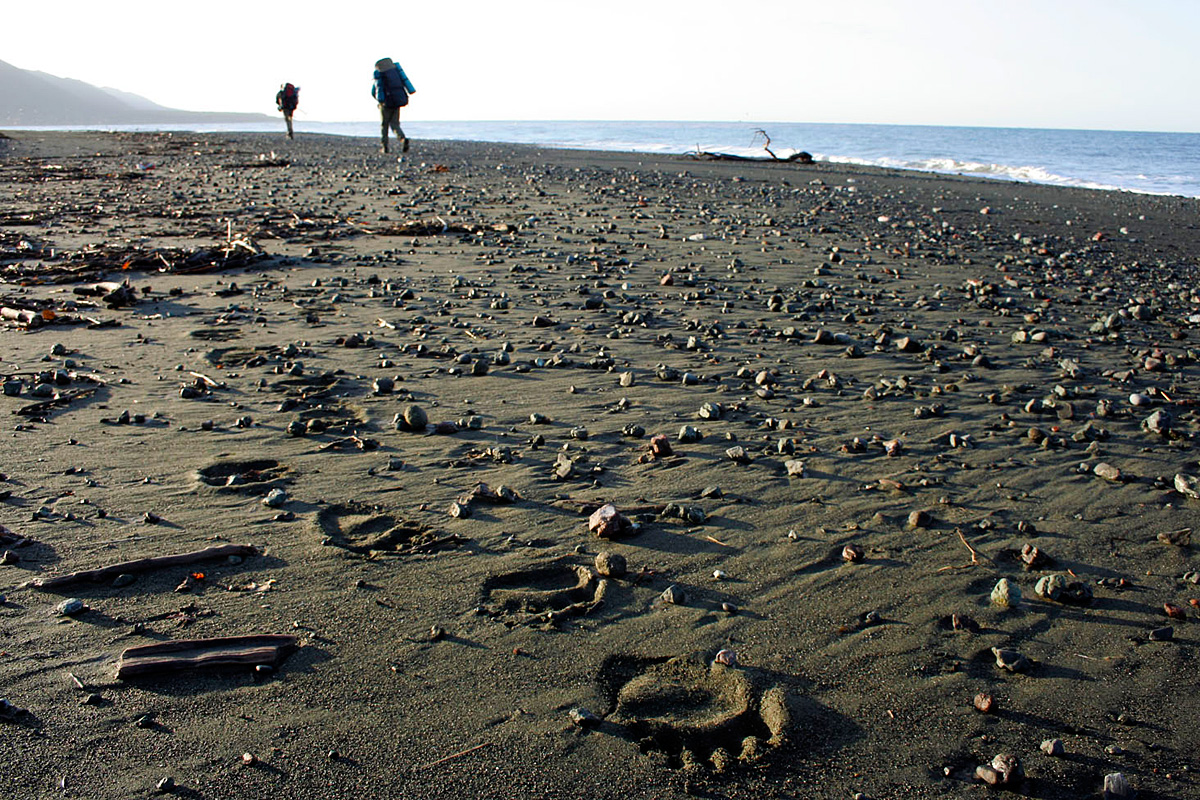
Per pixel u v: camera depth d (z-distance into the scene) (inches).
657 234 455.8
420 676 98.6
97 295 296.4
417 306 290.8
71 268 331.0
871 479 157.3
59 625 106.1
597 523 133.6
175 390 199.6
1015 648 106.9
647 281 340.2
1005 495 151.3
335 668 99.6
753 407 196.9
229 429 176.1
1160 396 209.8
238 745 86.4
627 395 203.9
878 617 113.0
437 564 124.2
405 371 219.5
